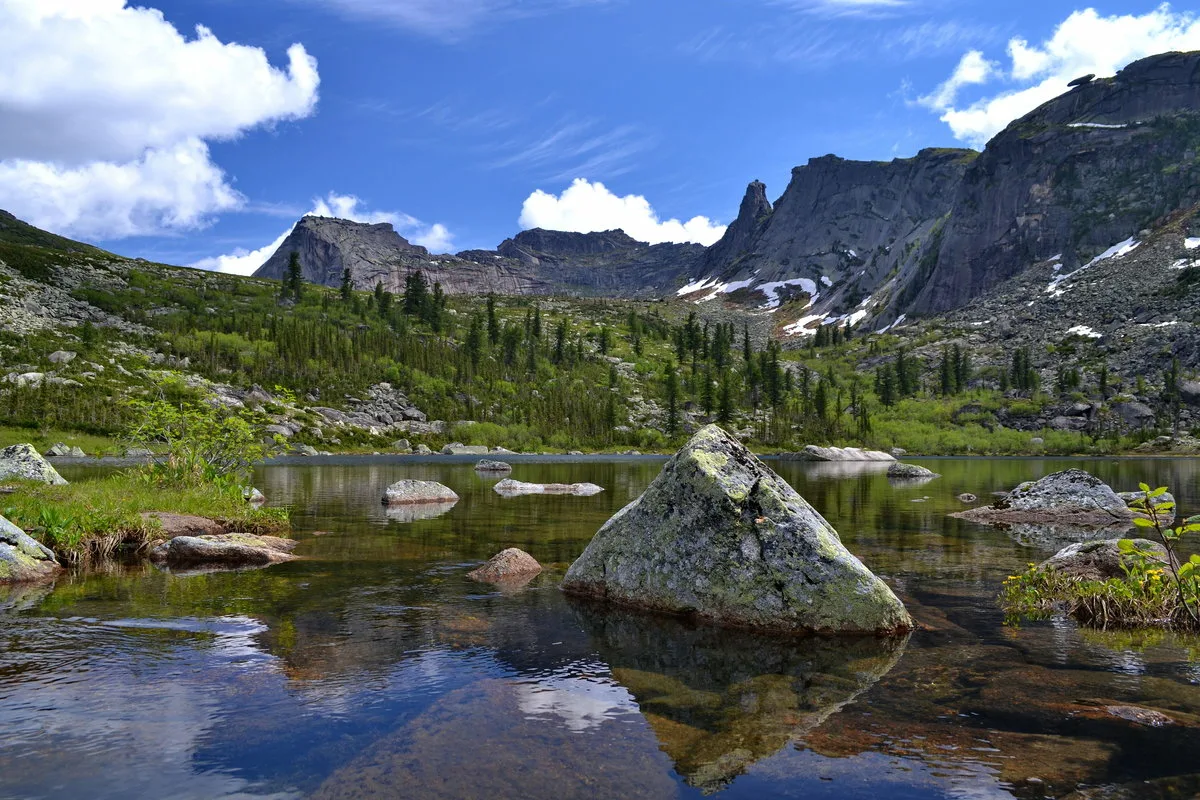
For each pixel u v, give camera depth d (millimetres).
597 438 154750
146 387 119500
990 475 57000
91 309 166750
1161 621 8875
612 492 33156
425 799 4098
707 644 7945
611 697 6059
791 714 5680
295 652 7254
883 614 8562
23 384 105000
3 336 129750
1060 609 9727
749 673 6832
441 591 10539
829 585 8820
